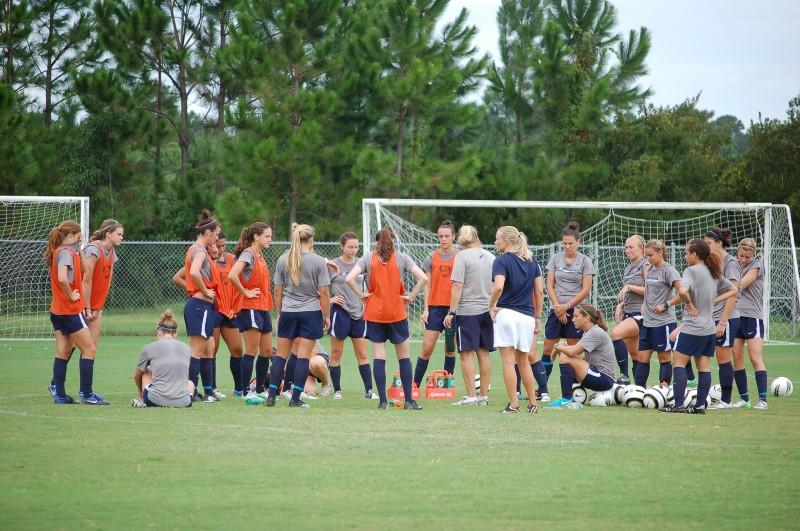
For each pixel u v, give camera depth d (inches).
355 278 979.3
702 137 4288.9
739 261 1052.5
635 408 999.6
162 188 3134.8
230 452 682.8
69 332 971.9
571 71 3184.1
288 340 981.8
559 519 500.7
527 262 935.0
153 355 964.0
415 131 2989.7
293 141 2650.1
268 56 2728.8
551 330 1139.3
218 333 1085.1
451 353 1175.6
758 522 497.4
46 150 2989.7
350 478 597.0
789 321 2337.6
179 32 3248.0
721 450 711.7
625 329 1151.0
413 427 816.9
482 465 642.2
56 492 553.6
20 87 3211.1
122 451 683.4
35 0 3198.8
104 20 3024.1
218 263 1069.8
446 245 1118.4
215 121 3400.6
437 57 2947.8
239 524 484.7
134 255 2819.9
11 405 957.2
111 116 3041.3
